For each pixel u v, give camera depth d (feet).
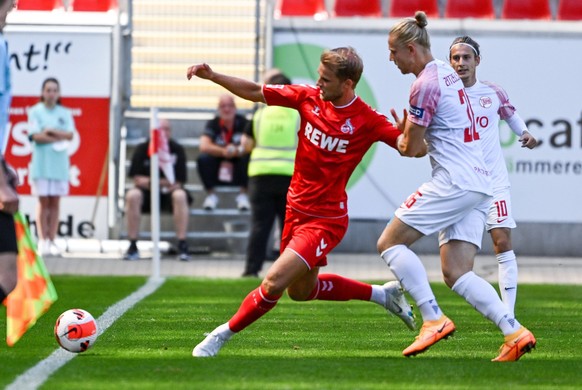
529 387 66.69
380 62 189.16
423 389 65.41
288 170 154.92
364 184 189.16
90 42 187.21
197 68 80.38
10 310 76.33
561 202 189.78
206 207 187.42
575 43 189.78
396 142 78.69
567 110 189.98
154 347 84.74
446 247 80.94
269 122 154.92
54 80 177.47
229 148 183.83
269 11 191.01
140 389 63.87
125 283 145.69
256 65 194.70
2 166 72.28
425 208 79.56
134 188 178.50
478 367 74.79
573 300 132.36
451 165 79.56
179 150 179.83
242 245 189.37
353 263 176.14
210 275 162.91
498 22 190.29
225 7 199.62
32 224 185.68
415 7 207.10
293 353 82.43
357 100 78.89
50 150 177.06
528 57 189.98
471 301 79.92
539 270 174.09
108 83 187.42
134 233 178.60
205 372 70.69
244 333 95.14
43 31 186.39
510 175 189.37
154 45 198.70
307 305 122.21
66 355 78.84
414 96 78.07
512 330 78.54
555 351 85.66
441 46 190.29
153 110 152.35
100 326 97.96
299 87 80.64
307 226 79.56
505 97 99.55
